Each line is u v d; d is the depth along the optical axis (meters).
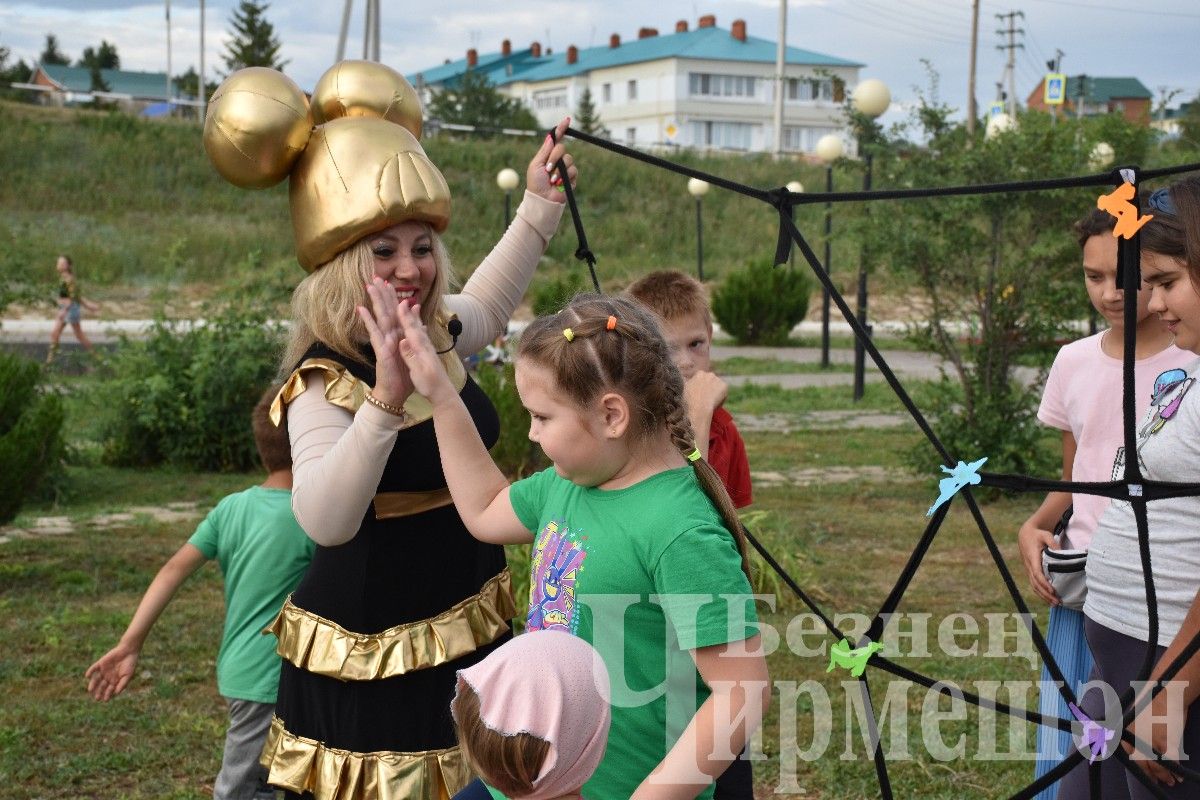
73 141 34.66
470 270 30.14
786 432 13.73
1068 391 3.20
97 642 5.89
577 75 78.25
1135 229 2.09
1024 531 3.36
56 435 7.75
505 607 2.75
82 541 8.16
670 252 34.50
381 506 2.55
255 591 3.40
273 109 2.68
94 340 20.22
